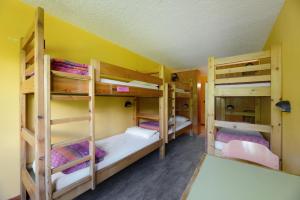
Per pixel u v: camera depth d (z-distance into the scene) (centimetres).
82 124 229
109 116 279
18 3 168
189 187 86
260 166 111
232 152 139
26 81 148
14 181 166
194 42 284
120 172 236
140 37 262
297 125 141
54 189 127
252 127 191
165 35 254
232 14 192
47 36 192
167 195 182
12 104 165
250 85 191
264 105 273
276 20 202
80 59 228
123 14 194
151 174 231
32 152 176
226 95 207
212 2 169
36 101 116
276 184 89
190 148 357
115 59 289
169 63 440
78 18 204
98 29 233
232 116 375
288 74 157
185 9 183
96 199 173
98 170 162
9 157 163
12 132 165
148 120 363
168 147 365
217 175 99
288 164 158
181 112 514
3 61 159
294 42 145
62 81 135
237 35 253
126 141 244
